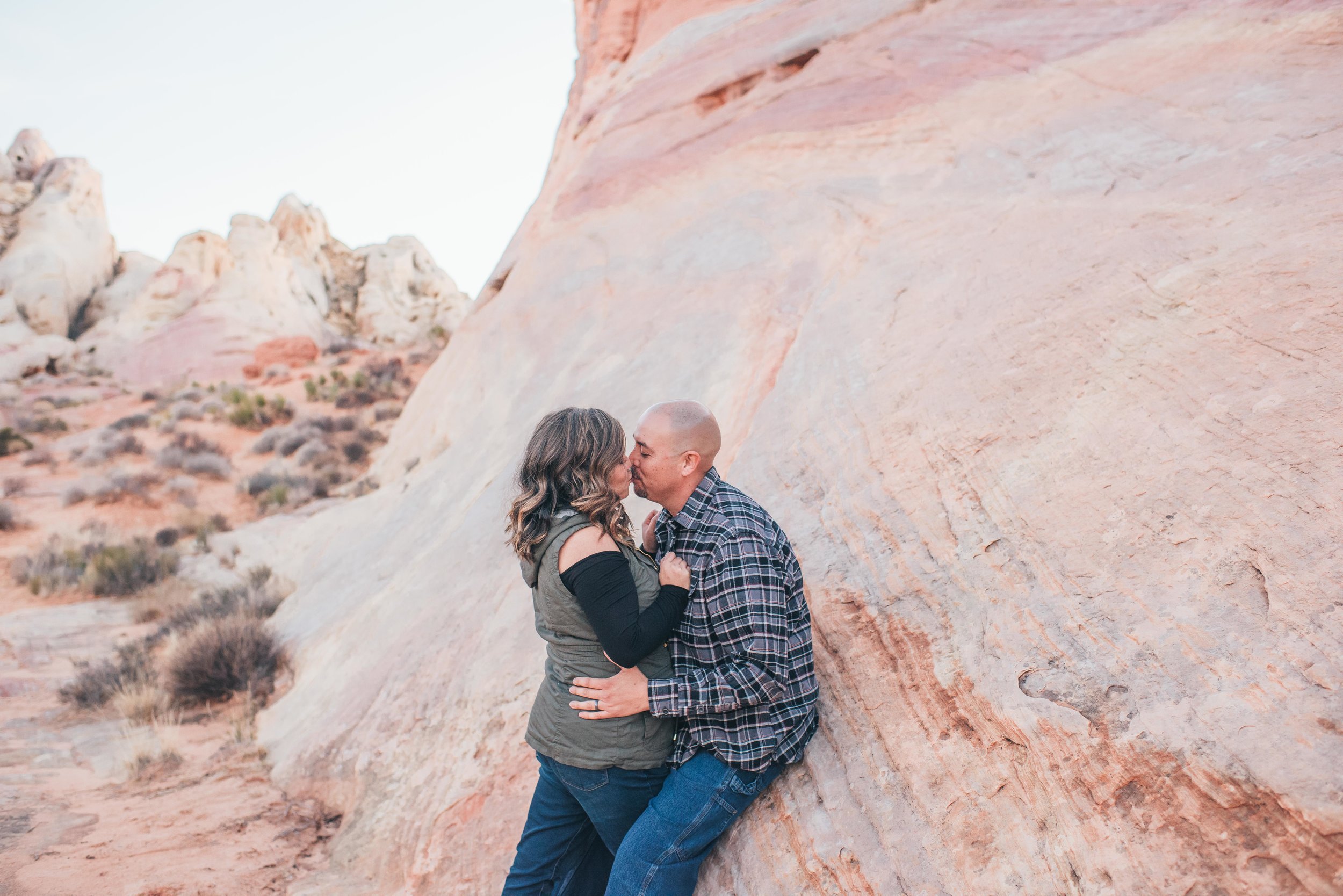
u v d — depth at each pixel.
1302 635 1.86
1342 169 3.41
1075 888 1.80
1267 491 2.24
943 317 4.28
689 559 2.29
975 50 7.03
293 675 6.99
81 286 39.44
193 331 37.22
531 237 11.89
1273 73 4.63
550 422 2.28
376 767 4.61
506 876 3.31
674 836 2.26
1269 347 2.71
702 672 2.21
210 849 4.25
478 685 4.54
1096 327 3.36
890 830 2.18
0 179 40.81
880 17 8.22
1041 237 4.44
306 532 11.05
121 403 29.38
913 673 2.50
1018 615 2.40
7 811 4.95
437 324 45.94
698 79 9.86
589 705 2.27
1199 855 1.67
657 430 2.29
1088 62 6.05
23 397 29.84
